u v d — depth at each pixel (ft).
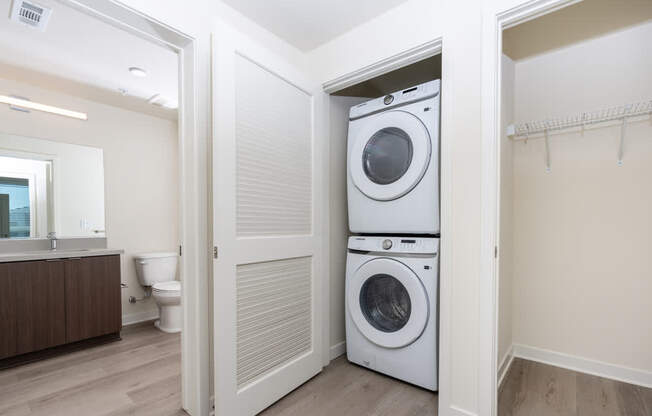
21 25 6.02
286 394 5.76
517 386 6.12
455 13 4.97
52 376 6.61
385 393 5.86
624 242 6.36
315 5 5.63
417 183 5.96
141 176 10.82
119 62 7.52
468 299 4.76
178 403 5.57
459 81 4.90
